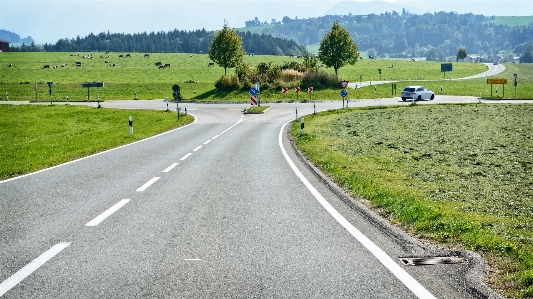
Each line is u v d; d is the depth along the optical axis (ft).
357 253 16.07
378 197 25.53
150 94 218.79
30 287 12.95
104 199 25.73
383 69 385.70
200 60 443.32
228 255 15.87
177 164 40.47
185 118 107.55
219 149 52.34
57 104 156.04
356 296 12.30
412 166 39.63
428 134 65.10
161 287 12.98
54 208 23.44
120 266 14.74
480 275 13.71
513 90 195.93
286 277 13.75
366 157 44.73
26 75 302.66
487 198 27.45
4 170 37.96
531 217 22.98
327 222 20.57
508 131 67.05
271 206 23.91
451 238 17.88
